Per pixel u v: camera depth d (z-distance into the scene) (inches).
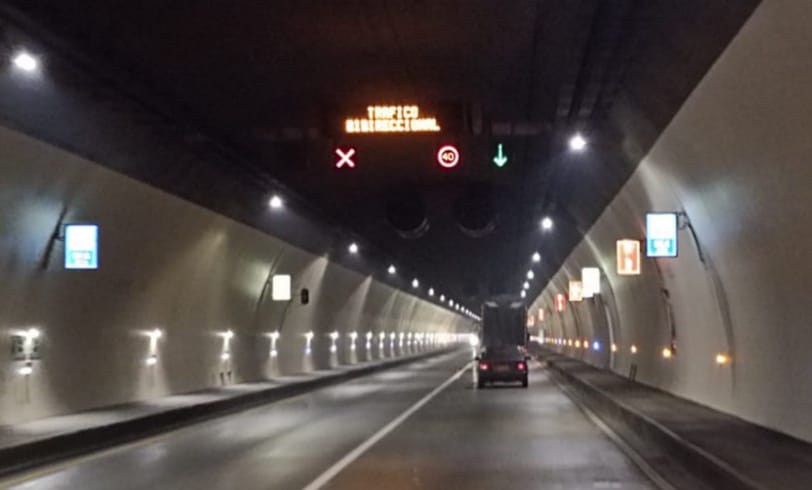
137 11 673.0
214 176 1209.4
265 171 1284.4
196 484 692.7
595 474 716.0
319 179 1451.8
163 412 1125.7
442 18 715.4
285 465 790.5
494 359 1947.6
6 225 879.1
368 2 677.3
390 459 819.4
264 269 1747.0
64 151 866.8
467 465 773.3
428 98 952.9
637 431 1007.6
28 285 962.7
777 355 804.0
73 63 751.1
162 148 1029.2
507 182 1569.9
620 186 1170.6
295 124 1019.3
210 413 1290.6
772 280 766.5
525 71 864.9
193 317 1491.1
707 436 801.6
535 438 981.2
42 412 1034.1
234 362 1747.0
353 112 917.2
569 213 1695.4
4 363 951.0
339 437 1015.0
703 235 928.9
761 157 652.1
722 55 596.4
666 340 1363.2
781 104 567.2
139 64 799.7
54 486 698.2
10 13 647.8
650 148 914.1
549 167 1369.3
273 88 896.9
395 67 849.5
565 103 961.5
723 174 757.3
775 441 761.0
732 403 974.4
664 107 780.0
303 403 1558.8
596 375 1958.7
